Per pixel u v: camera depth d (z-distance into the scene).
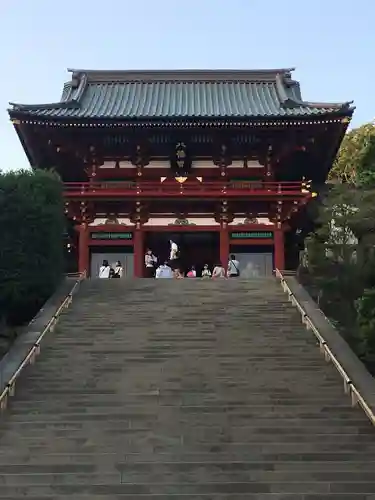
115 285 25.45
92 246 36.16
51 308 22.08
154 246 38.81
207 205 36.09
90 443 13.26
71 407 14.98
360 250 23.36
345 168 47.03
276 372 17.05
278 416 14.51
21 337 19.36
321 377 16.77
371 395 15.38
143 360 17.84
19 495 11.45
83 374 16.91
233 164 37.44
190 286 25.11
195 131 35.59
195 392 15.79
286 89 42.81
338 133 36.03
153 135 35.94
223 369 17.25
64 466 12.23
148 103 41.06
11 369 16.83
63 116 34.50
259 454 12.72
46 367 17.39
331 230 24.64
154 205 36.03
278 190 35.06
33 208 23.41
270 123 34.78
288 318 21.31
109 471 12.12
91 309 22.28
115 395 15.62
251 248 36.84
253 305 22.59
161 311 22.00
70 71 45.22
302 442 13.30
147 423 14.10
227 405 15.05
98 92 43.31
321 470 12.12
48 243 23.81
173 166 37.12
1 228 22.92
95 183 36.16
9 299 22.58
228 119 34.69
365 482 11.72
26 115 34.22
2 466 12.21
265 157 37.12
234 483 11.69
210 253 38.78
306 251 27.06
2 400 14.93
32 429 13.86
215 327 20.45
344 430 13.80
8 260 22.70
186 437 13.45
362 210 22.69
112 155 37.31
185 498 11.28
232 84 45.19
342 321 23.53
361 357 20.36
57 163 38.91
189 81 45.44
